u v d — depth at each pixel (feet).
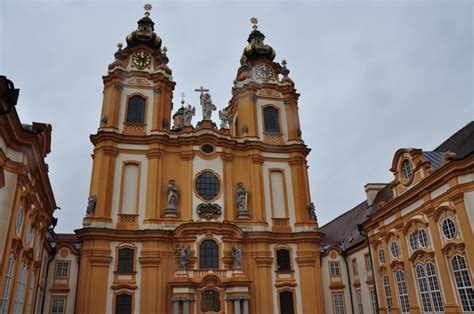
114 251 111.24
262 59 153.28
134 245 112.78
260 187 128.77
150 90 135.74
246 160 133.69
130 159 124.16
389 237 109.50
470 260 77.82
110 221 114.73
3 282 57.36
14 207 58.75
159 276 109.70
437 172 86.02
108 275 108.37
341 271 134.92
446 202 85.35
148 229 112.98
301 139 139.95
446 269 85.25
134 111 131.95
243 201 124.98
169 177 125.08
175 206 120.06
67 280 110.32
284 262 121.90
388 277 109.19
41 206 83.20
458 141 100.01
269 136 139.74
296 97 149.07
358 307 128.06
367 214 140.15
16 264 67.05
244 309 107.34
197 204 121.70
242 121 140.77
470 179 79.30
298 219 127.85
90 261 108.27
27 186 65.21
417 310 96.12
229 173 128.26
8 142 58.85
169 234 114.11
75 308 104.99
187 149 127.95
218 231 115.96
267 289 115.65
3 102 51.06
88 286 105.91
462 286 81.10
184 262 109.50
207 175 126.41
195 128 141.18
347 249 135.54
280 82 150.82
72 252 113.09
